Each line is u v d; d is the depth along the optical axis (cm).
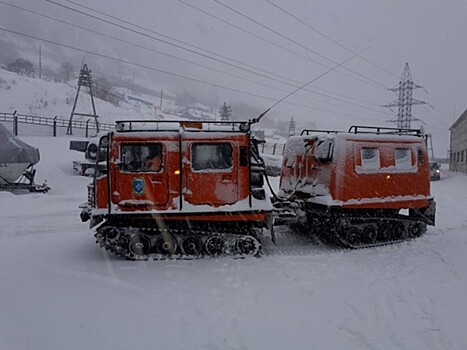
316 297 560
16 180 1731
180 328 466
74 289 589
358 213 888
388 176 896
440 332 455
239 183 757
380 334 452
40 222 1070
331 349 420
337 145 855
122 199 729
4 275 648
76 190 1777
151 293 573
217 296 563
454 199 1717
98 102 5712
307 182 933
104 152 768
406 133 1001
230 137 756
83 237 916
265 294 571
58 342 435
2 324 475
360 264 728
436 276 658
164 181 737
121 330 461
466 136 3597
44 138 2798
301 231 984
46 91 5534
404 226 928
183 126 787
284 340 439
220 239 762
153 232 750
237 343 432
